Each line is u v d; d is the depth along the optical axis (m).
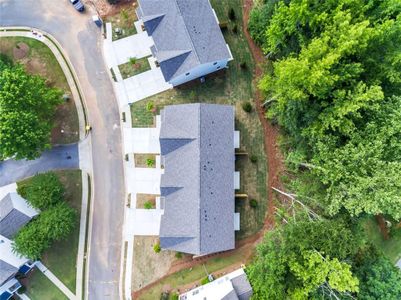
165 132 41.25
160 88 46.00
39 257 43.06
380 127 35.22
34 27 46.97
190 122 40.44
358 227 38.00
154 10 41.84
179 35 41.03
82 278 44.84
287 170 44.69
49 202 41.53
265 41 43.97
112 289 44.69
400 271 40.31
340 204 35.28
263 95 45.34
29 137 38.84
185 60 41.03
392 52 35.38
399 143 34.34
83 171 45.69
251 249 44.53
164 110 42.19
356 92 34.25
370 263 39.19
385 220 46.12
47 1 47.03
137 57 46.34
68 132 45.91
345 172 34.59
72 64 46.47
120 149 45.84
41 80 41.78
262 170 44.97
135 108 45.88
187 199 40.06
